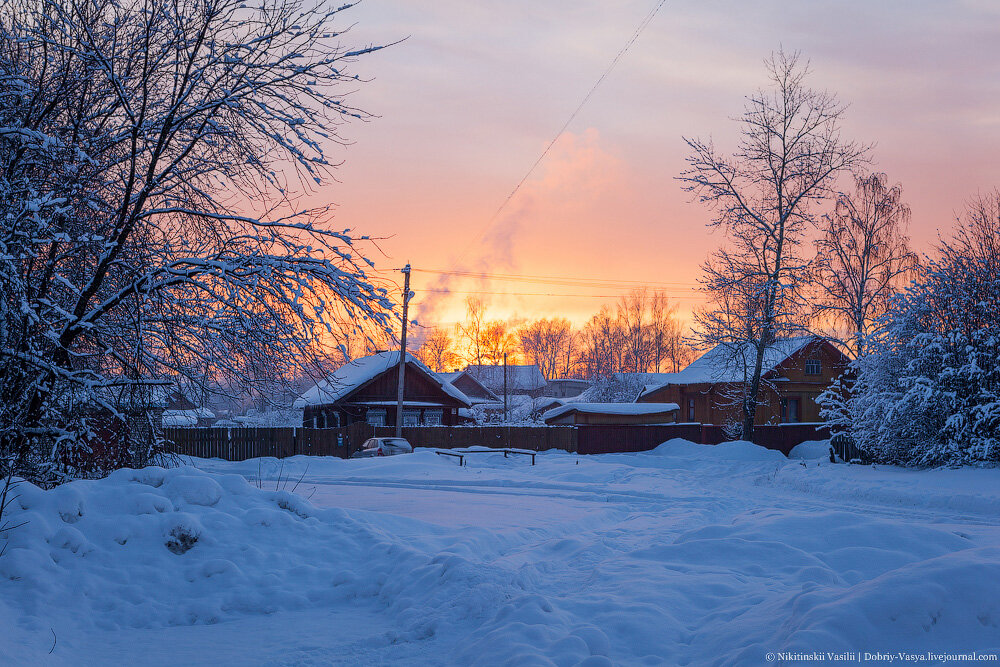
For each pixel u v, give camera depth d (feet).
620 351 370.32
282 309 32.40
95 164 31.65
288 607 24.63
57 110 33.24
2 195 28.40
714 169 122.42
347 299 31.60
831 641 14.23
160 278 32.12
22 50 32.60
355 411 142.72
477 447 125.59
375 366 144.05
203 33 31.68
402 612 22.94
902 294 85.51
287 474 86.63
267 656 19.51
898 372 83.25
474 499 55.67
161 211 32.53
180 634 21.79
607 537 37.22
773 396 149.79
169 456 39.32
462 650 18.75
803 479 77.46
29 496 27.76
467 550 30.22
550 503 54.39
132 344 33.55
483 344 293.23
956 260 82.23
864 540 28.35
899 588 15.49
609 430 138.00
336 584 26.58
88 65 31.76
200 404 35.94
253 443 115.55
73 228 33.58
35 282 31.86
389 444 109.60
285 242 32.27
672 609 20.58
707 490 73.56
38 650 18.83
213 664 18.92
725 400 158.71
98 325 32.65
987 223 83.10
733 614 19.30
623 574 24.88
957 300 80.64
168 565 26.71
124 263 32.40
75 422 33.81
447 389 148.87
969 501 57.57
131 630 22.18
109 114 33.60
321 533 31.19
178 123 32.12
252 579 26.30
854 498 66.23
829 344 146.00
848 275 140.97
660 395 187.11
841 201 141.28
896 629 14.66
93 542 27.02
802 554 26.96
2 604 21.85
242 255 31.60
